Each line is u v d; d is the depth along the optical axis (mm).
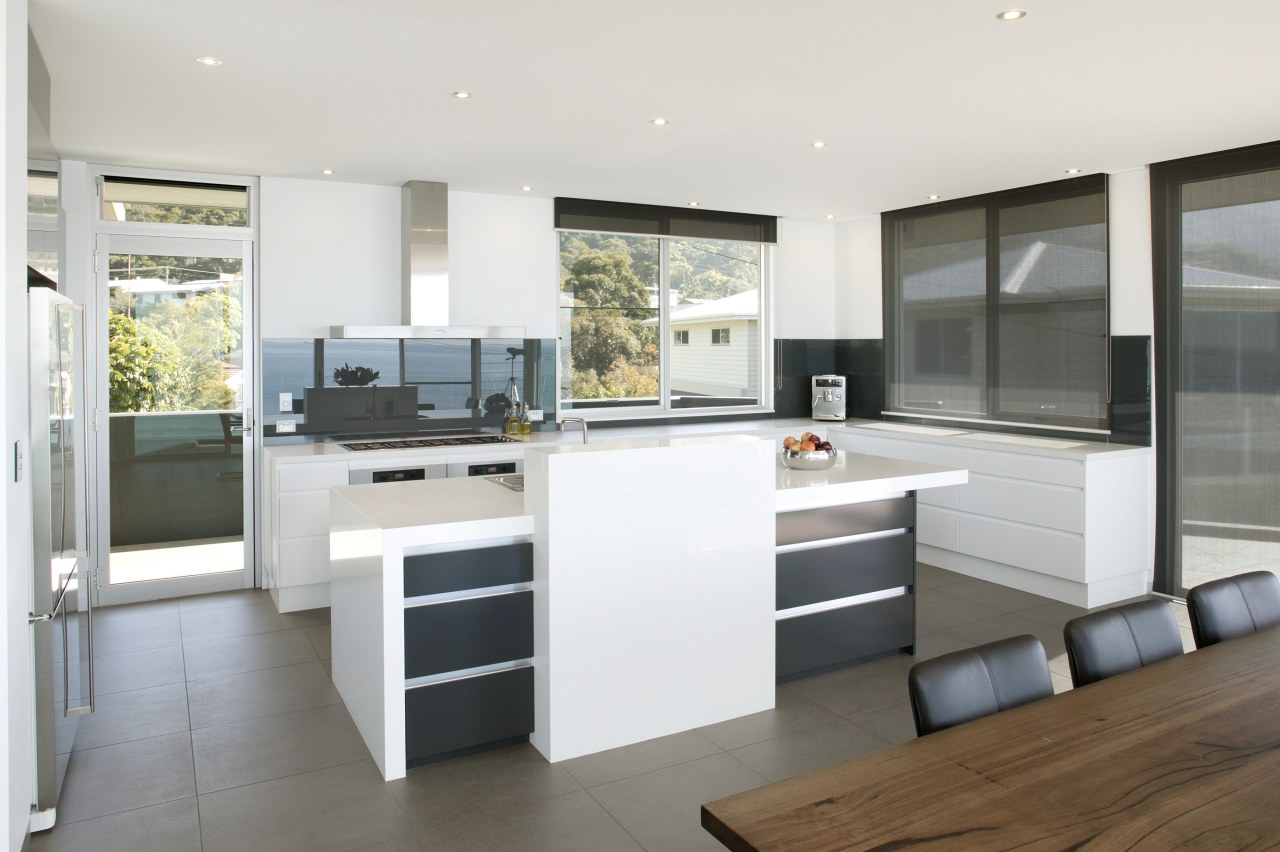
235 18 2969
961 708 1905
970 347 6410
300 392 5641
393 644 3086
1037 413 5980
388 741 3096
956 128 4395
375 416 5859
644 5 2875
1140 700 1966
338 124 4293
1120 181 5414
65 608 3016
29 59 3000
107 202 5207
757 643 3668
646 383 6887
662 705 3445
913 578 4316
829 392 7109
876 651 4234
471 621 3217
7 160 2328
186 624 4914
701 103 3961
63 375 2977
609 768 3189
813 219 7363
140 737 3457
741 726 3547
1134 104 3975
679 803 2934
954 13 2941
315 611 5160
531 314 6238
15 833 2422
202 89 3732
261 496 5590
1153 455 5344
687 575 3479
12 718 2383
